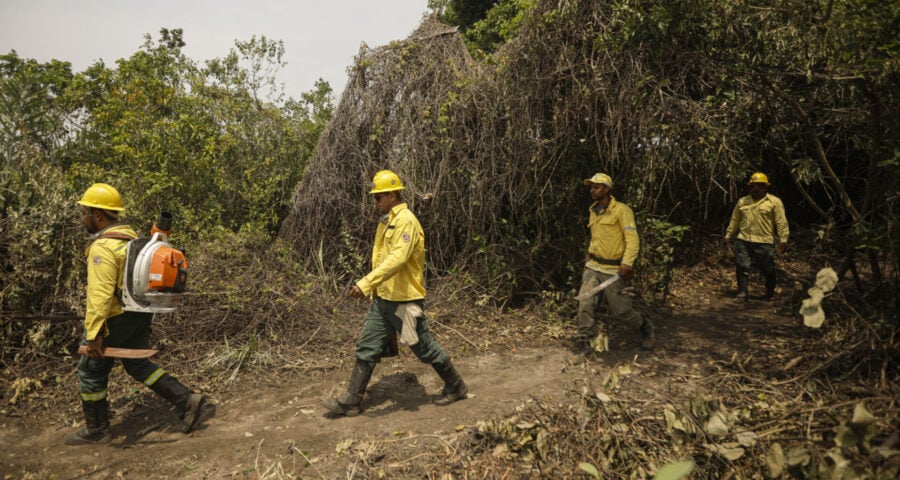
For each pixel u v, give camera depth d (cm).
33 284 480
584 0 508
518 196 605
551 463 297
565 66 528
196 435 375
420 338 386
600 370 451
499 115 606
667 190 739
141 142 798
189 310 535
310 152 903
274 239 755
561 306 592
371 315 393
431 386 443
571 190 591
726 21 428
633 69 473
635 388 392
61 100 880
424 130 639
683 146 491
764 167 818
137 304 351
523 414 345
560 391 407
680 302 662
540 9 544
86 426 364
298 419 392
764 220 648
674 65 471
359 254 655
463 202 628
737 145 512
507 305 619
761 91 473
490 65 627
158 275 353
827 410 286
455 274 627
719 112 473
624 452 296
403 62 647
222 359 481
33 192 508
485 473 296
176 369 476
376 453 330
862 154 656
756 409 331
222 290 570
